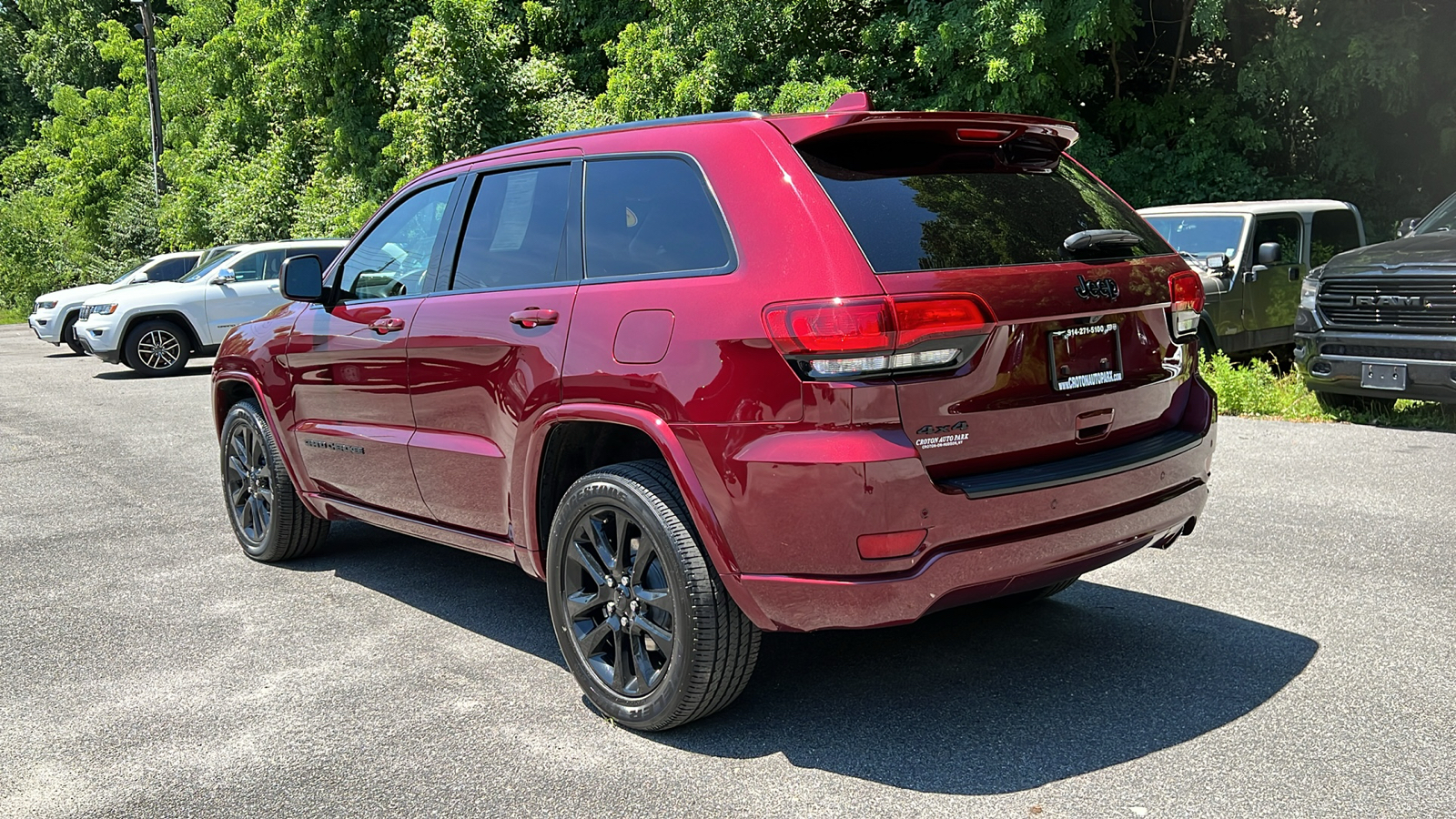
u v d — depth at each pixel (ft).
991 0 45.60
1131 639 13.65
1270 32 56.08
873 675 12.84
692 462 10.63
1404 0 49.26
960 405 10.19
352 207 74.64
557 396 11.92
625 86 59.77
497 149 14.37
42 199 128.98
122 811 10.19
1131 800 9.68
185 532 21.13
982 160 11.70
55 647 14.73
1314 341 27.99
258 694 12.90
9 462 29.63
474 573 17.85
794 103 51.24
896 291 9.87
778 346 10.00
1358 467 22.70
